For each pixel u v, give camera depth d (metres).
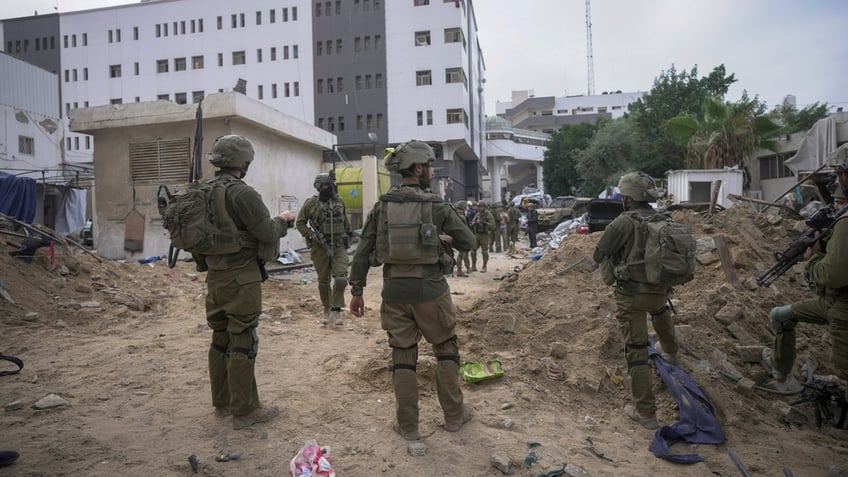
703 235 7.53
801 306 4.19
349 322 7.02
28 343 5.52
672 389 4.07
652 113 37.88
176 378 4.51
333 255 6.74
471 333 5.25
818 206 9.31
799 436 3.99
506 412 3.86
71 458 3.00
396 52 45.78
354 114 46.75
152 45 52.38
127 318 6.88
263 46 49.44
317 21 47.75
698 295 5.88
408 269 3.28
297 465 2.88
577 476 2.99
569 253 7.27
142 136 15.50
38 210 25.20
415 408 3.37
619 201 13.68
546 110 95.25
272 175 16.67
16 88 25.62
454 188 46.00
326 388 4.27
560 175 52.22
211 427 3.50
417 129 45.34
